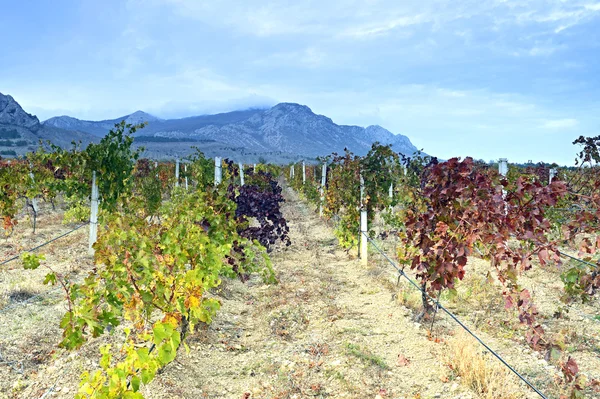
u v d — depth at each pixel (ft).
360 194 35.17
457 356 15.48
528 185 16.81
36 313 20.95
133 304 15.42
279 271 31.35
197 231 19.19
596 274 19.24
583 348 17.40
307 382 15.28
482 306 22.04
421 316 20.16
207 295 24.35
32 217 50.83
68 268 28.81
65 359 16.22
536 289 24.73
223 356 17.94
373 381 15.01
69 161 33.78
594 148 33.94
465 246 17.74
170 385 14.71
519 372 15.14
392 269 31.01
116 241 15.78
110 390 11.13
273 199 38.04
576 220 20.03
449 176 18.22
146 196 52.24
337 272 30.99
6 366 15.78
